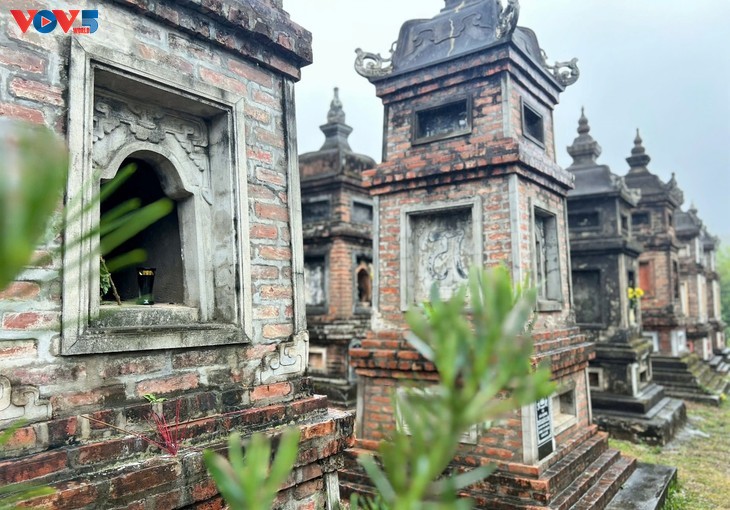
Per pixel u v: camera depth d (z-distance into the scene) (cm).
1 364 256
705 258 2619
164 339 318
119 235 90
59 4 289
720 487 810
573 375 760
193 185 371
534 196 720
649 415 1071
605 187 1148
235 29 376
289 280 404
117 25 314
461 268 714
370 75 791
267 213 393
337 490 405
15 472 250
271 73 409
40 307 269
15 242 52
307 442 378
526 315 67
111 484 271
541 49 815
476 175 688
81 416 281
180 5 343
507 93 692
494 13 713
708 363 1933
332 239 1194
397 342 697
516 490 589
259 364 375
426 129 773
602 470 711
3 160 54
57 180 55
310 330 1176
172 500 295
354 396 1134
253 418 358
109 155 326
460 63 720
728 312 3462
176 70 342
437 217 741
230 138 372
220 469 71
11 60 270
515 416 617
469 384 63
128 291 394
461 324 65
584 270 1170
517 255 654
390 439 83
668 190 1545
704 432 1135
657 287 1545
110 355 297
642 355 1159
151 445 303
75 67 290
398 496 66
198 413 333
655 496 682
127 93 333
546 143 803
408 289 729
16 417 259
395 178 742
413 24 788
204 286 370
